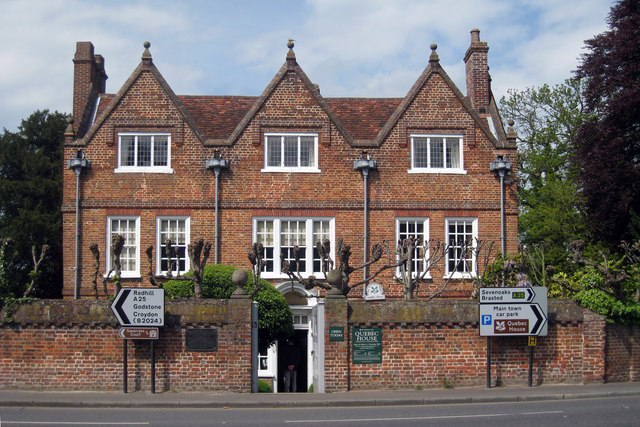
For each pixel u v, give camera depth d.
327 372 19.09
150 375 18.94
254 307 19.45
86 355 19.11
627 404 16.53
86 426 13.69
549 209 39.75
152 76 29.61
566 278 24.17
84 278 28.58
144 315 18.50
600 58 33.56
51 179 41.81
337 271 19.64
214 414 15.65
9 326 19.31
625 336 20.83
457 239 29.70
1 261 20.14
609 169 31.59
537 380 19.91
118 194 29.02
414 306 19.56
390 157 29.77
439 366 19.52
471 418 14.52
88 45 32.34
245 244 29.03
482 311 19.27
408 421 14.20
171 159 29.28
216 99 32.50
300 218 29.30
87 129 30.48
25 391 19.02
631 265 27.69
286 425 13.80
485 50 33.31
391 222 29.45
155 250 28.89
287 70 29.88
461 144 30.06
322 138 29.61
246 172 29.34
